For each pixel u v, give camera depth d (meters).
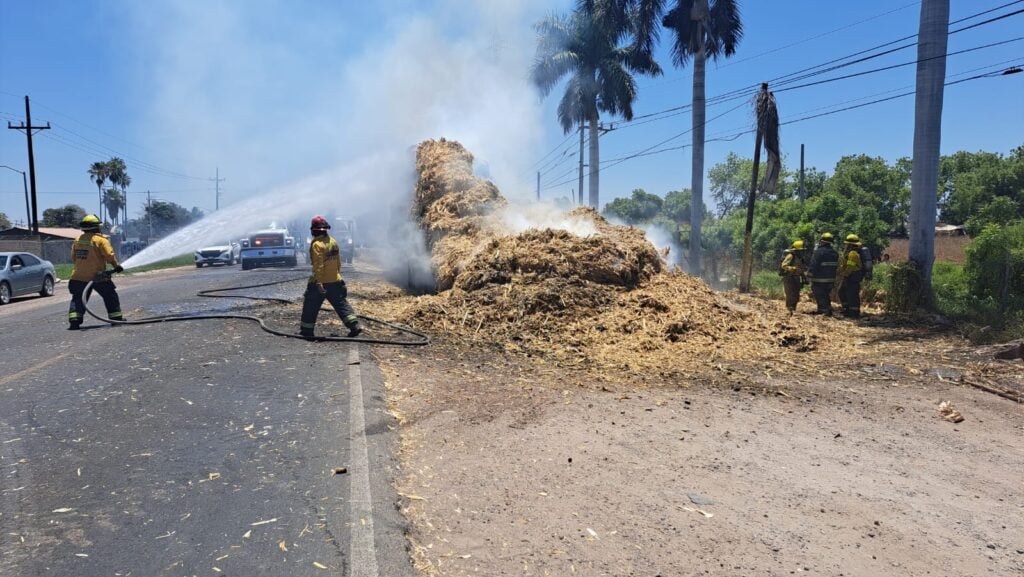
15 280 18.42
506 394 6.90
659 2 26.02
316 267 9.44
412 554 3.62
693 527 4.06
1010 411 6.76
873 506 4.48
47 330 10.70
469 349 9.10
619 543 3.83
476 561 3.57
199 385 6.97
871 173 53.91
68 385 7.00
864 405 6.87
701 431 5.88
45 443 5.25
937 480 4.98
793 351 9.41
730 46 25.05
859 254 12.88
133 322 11.09
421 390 6.97
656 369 8.20
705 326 9.98
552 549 3.73
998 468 5.25
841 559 3.76
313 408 6.16
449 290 11.97
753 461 5.21
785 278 13.98
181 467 4.75
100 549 3.60
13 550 3.59
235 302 14.16
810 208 26.00
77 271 10.70
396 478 4.64
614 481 4.73
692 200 23.64
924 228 13.81
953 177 65.12
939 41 13.65
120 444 5.22
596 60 32.38
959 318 12.40
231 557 3.52
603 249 11.57
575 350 9.07
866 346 9.89
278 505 4.14
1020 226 14.71
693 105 23.56
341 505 4.14
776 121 20.02
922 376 8.12
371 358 8.33
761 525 4.12
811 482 4.84
